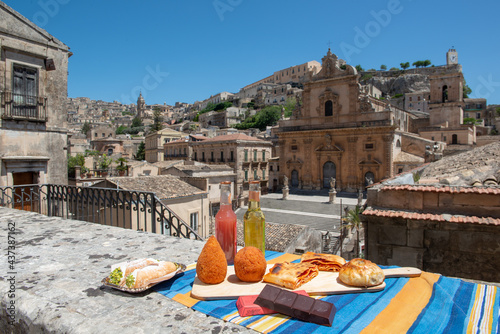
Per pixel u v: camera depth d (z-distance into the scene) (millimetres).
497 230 7438
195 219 21344
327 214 36906
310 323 2387
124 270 3111
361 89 47562
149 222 17438
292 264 3230
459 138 54438
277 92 117812
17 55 14734
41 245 4672
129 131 132625
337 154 48656
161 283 3178
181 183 22688
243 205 43094
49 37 15891
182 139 72875
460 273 7836
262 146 60750
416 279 3152
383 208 8945
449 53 108062
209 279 2979
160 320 2479
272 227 22656
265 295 2582
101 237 5129
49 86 16016
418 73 112875
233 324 2402
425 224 8102
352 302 2705
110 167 57125
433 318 2479
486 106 95812
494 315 2523
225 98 146750
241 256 3055
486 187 8172
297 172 53750
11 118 14391
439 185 8758
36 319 2574
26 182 15586
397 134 47531
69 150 69375
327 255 3543
